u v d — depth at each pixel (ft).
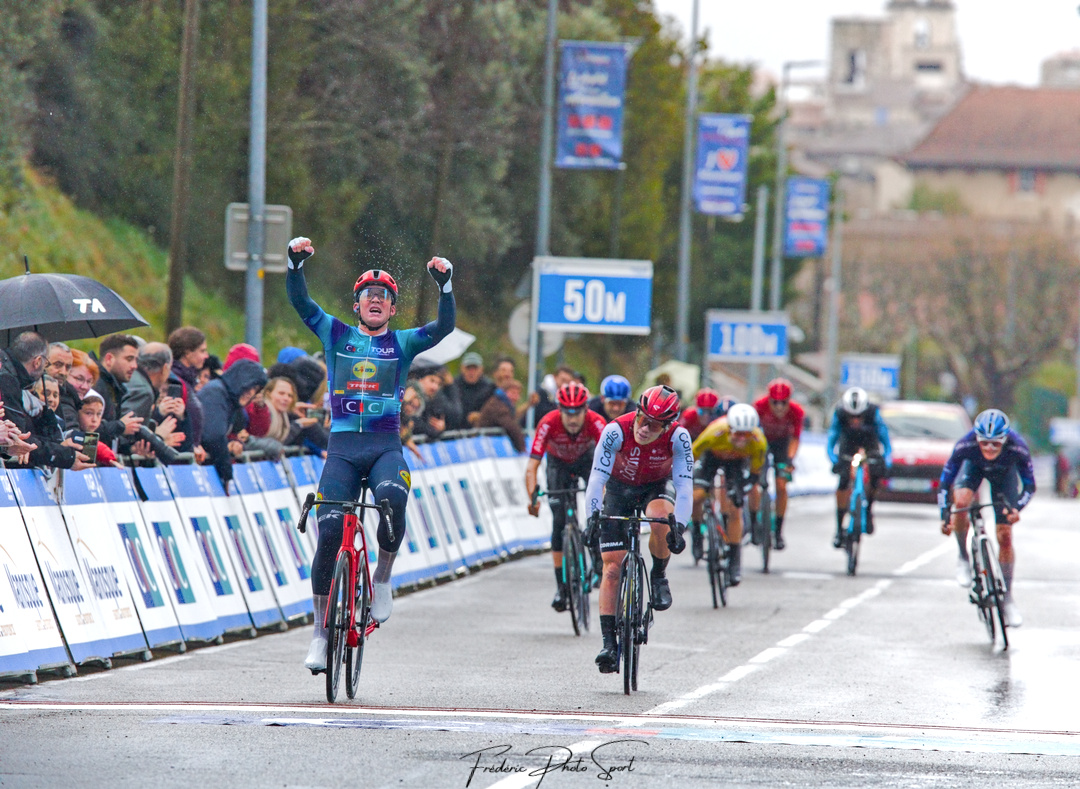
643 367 447.01
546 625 112.57
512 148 343.05
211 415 105.09
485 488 162.81
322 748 63.31
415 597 129.80
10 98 227.20
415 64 285.64
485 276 347.56
